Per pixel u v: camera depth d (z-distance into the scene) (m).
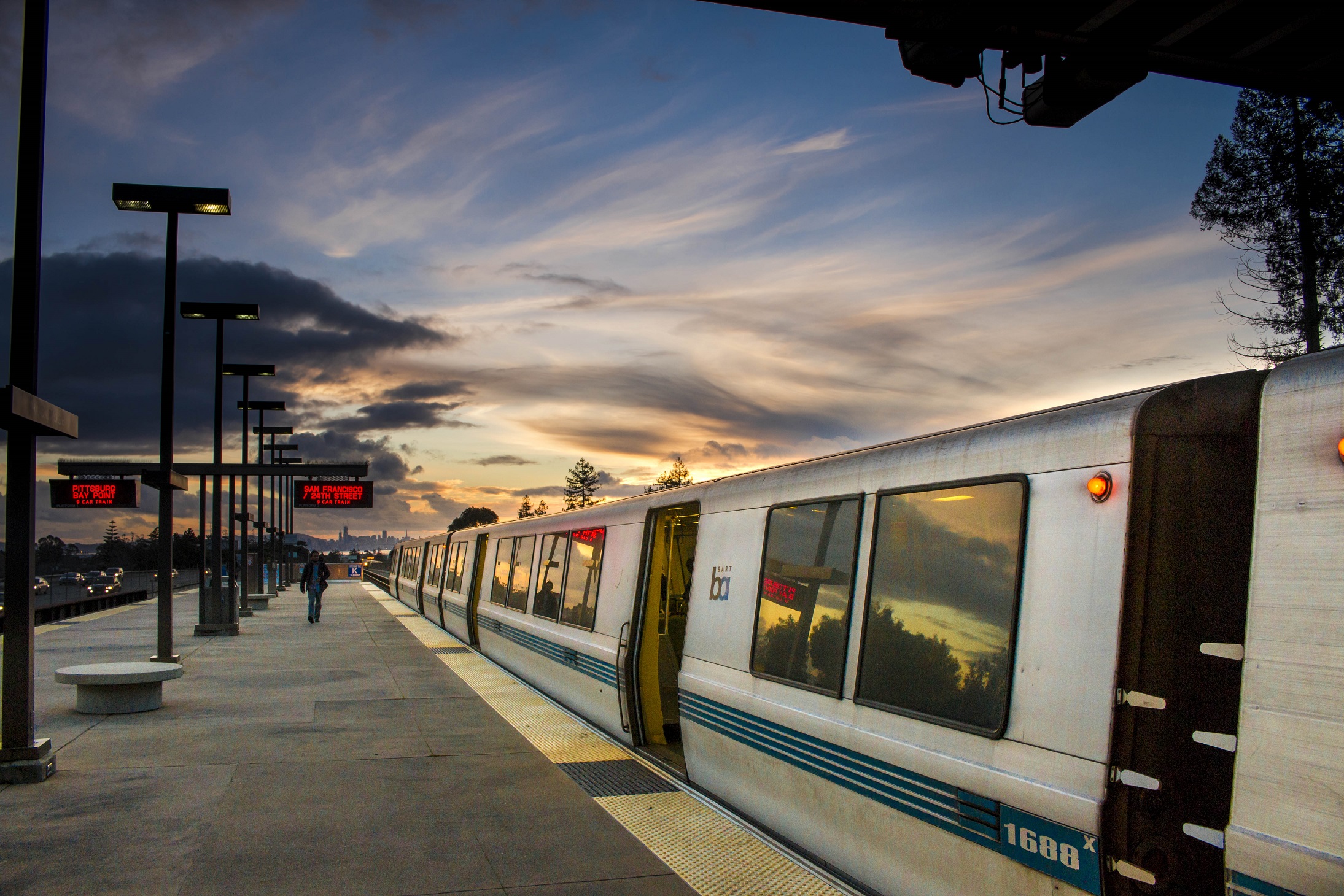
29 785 6.77
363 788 6.79
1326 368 2.85
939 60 5.17
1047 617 3.62
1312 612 2.70
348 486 21.50
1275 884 2.62
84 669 10.02
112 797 6.45
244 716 9.71
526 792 6.71
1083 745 3.34
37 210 6.80
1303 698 2.67
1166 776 3.25
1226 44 5.14
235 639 18.62
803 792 5.30
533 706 10.52
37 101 6.88
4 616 6.84
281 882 4.86
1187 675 3.29
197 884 4.80
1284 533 2.83
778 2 4.92
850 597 5.03
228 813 6.11
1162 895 3.21
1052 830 3.42
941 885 4.10
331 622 23.52
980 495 4.14
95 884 4.80
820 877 4.95
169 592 13.03
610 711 8.93
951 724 4.04
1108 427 3.51
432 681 12.62
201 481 20.14
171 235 13.95
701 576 7.16
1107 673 3.31
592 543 10.48
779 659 5.73
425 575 26.25
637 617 8.59
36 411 6.57
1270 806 2.69
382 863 5.17
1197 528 3.34
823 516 5.50
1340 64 5.36
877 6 4.95
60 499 17.19
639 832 5.78
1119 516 3.39
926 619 4.38
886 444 5.19
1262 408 2.99
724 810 6.23
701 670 6.81
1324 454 2.77
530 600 12.89
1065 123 5.31
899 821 4.38
